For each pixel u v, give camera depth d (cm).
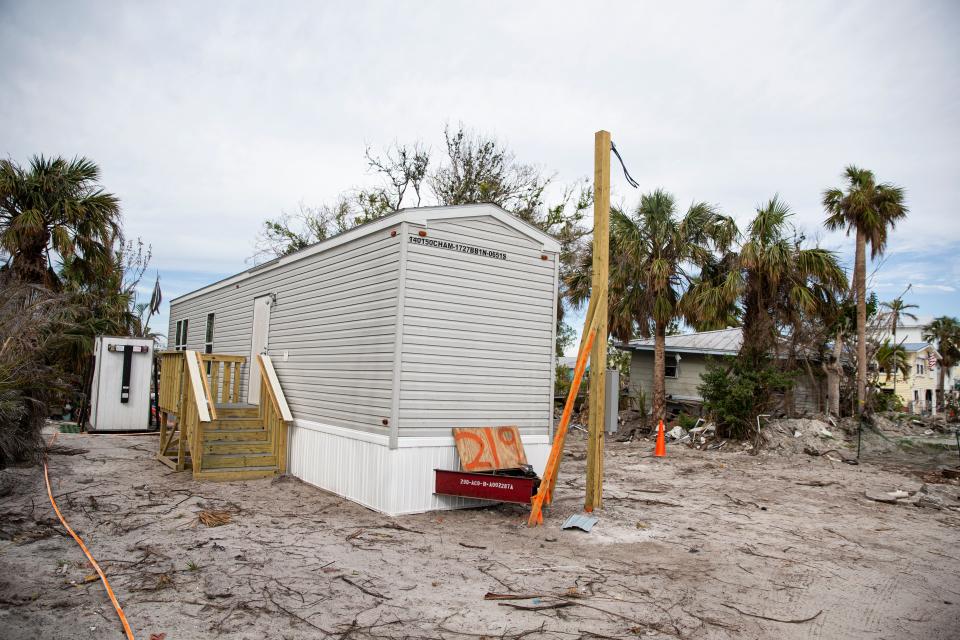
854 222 1772
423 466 768
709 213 1670
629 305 1723
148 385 1541
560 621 432
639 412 2023
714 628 429
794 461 1291
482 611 447
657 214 1686
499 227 848
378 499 754
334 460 859
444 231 791
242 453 985
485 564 559
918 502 882
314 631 406
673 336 2350
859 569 576
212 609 438
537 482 753
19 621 405
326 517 723
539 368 888
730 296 1522
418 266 766
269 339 1098
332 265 910
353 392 830
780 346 1608
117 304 2097
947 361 4566
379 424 767
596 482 775
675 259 1694
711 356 1991
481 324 826
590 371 789
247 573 513
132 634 393
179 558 548
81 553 554
